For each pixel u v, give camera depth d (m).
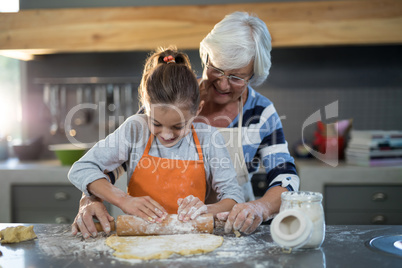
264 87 3.29
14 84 3.51
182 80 1.23
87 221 1.16
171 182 1.37
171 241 1.07
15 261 0.94
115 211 2.65
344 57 3.24
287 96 3.28
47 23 2.83
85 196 1.32
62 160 2.92
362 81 3.24
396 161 2.78
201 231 1.16
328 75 3.26
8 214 2.81
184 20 2.75
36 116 3.43
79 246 1.06
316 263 0.92
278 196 1.34
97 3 3.30
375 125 3.26
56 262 0.93
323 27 2.68
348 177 2.65
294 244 0.97
